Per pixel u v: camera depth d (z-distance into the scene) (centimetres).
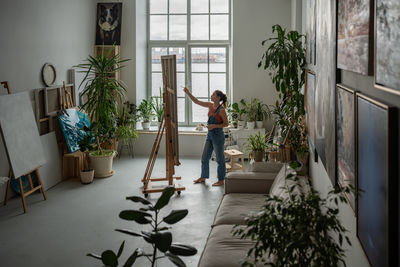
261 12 845
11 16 593
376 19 163
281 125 580
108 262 226
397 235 146
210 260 316
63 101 714
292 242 174
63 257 417
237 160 821
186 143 888
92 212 550
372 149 169
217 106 652
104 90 723
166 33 941
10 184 602
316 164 429
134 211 235
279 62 530
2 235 474
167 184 668
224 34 927
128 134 827
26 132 581
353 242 234
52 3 697
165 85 602
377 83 163
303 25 631
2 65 576
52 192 639
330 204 316
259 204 443
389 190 145
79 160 707
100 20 869
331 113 282
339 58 251
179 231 482
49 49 691
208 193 625
